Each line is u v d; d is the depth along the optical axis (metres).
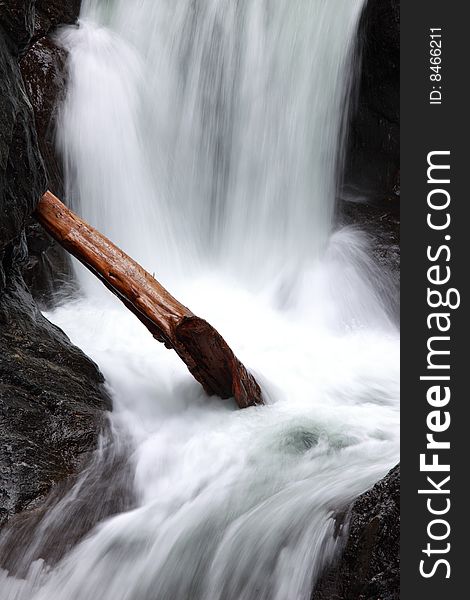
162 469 6.45
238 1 12.08
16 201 6.97
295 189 11.78
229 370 7.10
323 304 10.59
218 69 11.99
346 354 9.37
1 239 6.86
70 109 10.91
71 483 6.14
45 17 11.23
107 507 5.98
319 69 11.77
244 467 6.32
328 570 5.01
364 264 11.01
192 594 5.27
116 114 11.27
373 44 11.71
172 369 7.87
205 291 10.98
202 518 5.71
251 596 5.12
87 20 12.11
